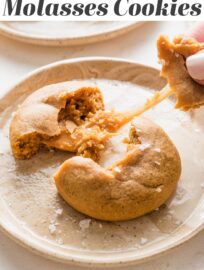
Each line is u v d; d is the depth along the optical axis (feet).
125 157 1.01
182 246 0.98
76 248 0.95
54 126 1.10
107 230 0.98
